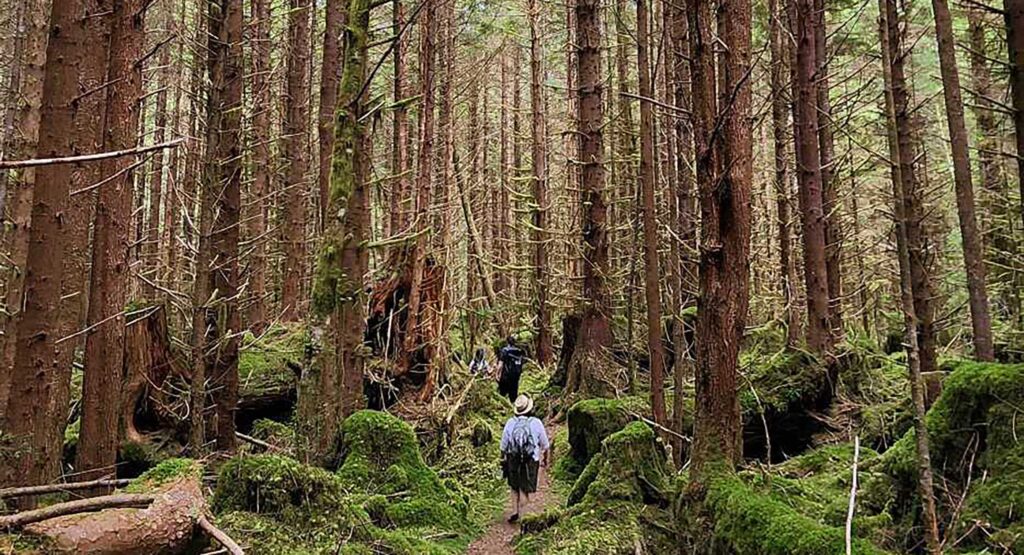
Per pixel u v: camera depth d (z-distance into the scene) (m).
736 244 5.66
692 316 12.16
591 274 12.53
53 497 5.46
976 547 4.25
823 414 9.80
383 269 12.89
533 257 21.81
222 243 8.93
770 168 20.03
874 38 13.38
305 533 5.30
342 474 7.43
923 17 11.63
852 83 16.03
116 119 6.93
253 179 14.28
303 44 16.41
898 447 5.41
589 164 12.67
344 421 8.00
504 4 22.05
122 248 6.99
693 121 5.88
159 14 15.91
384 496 7.14
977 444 4.82
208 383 8.81
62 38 5.10
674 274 8.43
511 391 14.91
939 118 15.88
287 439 10.41
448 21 15.80
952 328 12.87
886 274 16.47
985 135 12.85
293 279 16.27
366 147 10.57
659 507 6.48
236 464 5.58
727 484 5.36
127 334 8.59
